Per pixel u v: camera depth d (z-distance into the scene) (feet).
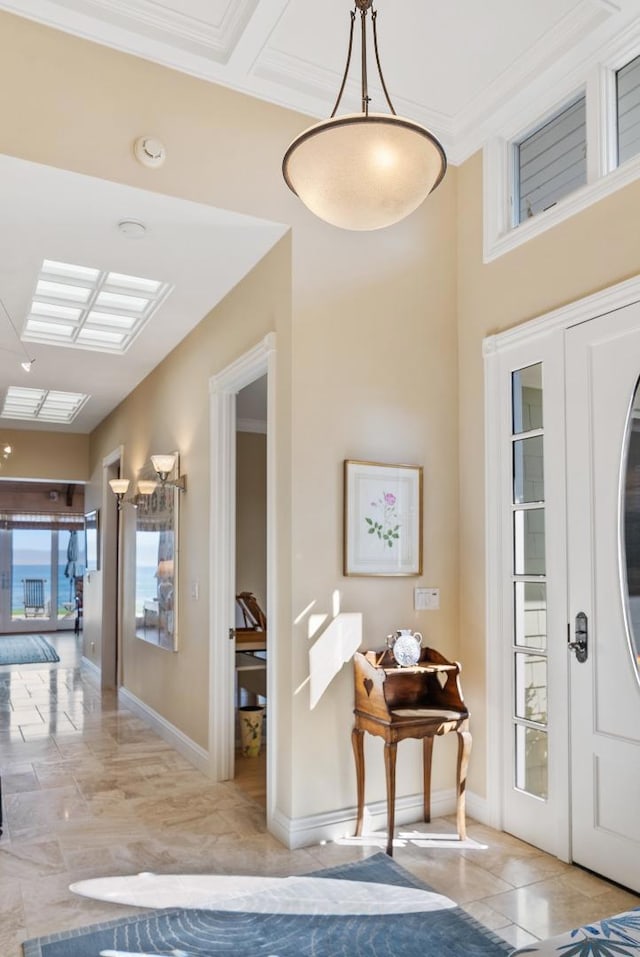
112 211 10.77
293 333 11.25
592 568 9.97
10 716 19.86
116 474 25.81
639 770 9.16
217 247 12.06
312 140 7.14
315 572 11.12
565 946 4.85
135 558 20.70
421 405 12.37
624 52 9.97
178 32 10.00
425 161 7.29
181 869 9.97
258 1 9.27
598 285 10.10
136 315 15.51
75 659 32.19
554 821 10.31
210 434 14.61
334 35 10.18
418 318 12.48
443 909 8.77
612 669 9.62
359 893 9.20
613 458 9.74
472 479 12.34
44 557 45.47
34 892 9.34
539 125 11.73
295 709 10.82
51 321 15.92
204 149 10.69
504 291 11.87
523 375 11.46
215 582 14.17
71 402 23.95
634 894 9.12
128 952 7.91
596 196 10.14
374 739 11.44
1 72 9.37
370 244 12.10
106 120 9.98
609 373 9.84
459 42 10.36
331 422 11.45
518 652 11.25
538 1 9.59
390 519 11.82
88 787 13.56
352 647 11.35
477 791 11.82
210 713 14.10
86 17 9.59
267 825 11.46
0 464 28.12
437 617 12.22
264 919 8.60
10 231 11.41
